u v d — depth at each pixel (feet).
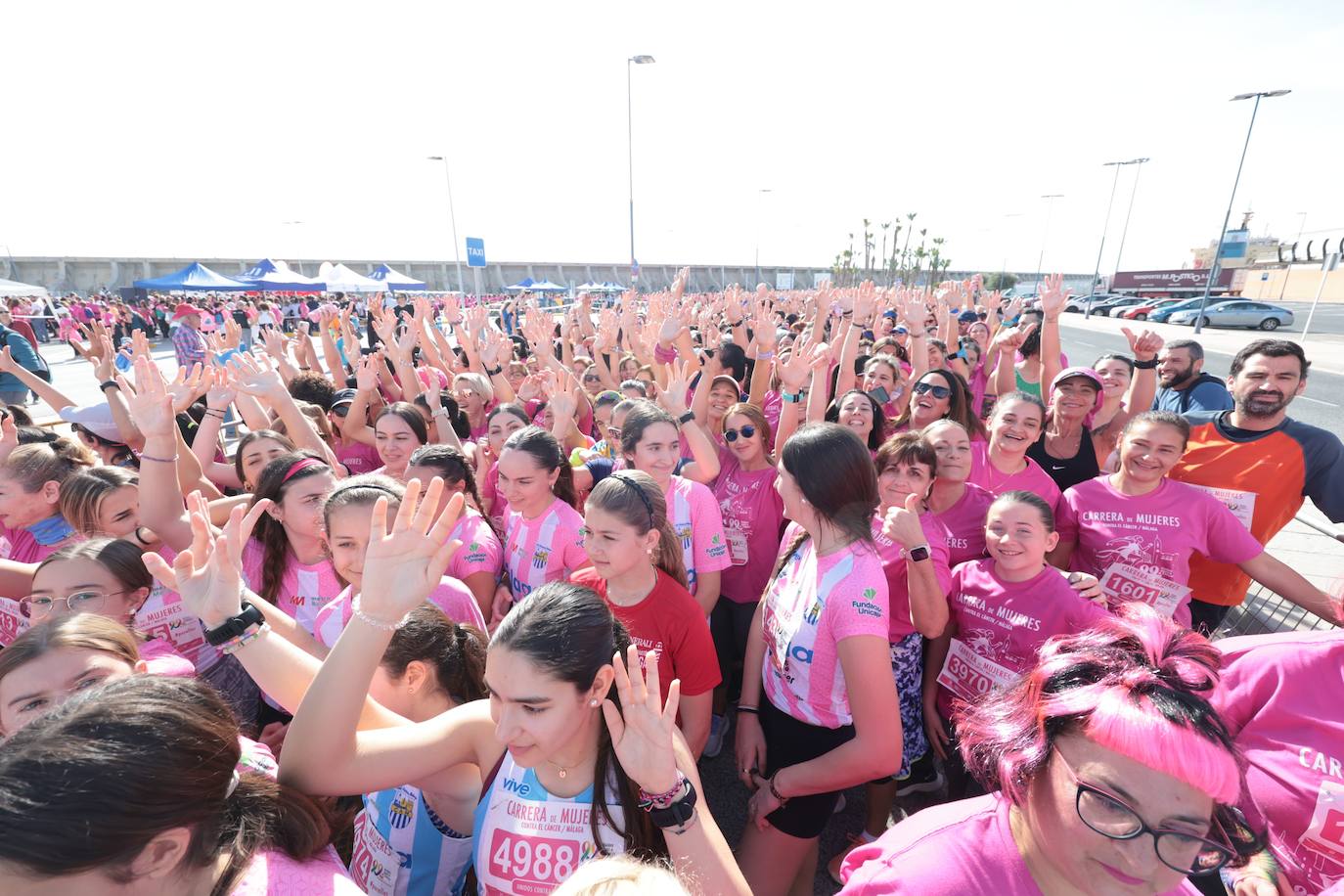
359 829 6.07
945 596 8.68
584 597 4.75
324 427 15.96
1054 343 17.67
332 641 7.15
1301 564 14.17
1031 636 7.81
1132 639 3.48
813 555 6.87
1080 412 12.53
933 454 9.19
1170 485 9.52
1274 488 10.26
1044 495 10.85
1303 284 159.63
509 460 9.45
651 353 21.42
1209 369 57.11
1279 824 4.86
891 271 178.70
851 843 9.12
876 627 5.97
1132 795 3.00
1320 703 4.82
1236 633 12.31
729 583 11.77
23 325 47.85
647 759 4.33
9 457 9.66
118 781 2.97
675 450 9.98
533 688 4.28
